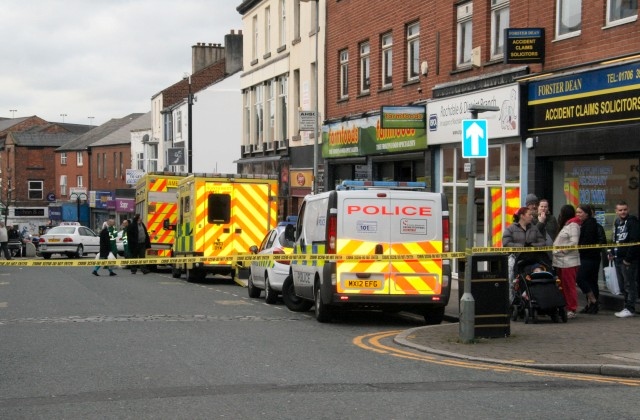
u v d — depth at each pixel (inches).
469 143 544.1
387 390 385.1
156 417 331.3
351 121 1275.8
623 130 705.0
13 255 2335.1
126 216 3235.7
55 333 586.6
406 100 1125.1
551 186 824.3
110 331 598.2
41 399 367.2
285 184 1641.2
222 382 403.9
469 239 540.7
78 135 4702.3
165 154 2847.0
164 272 1459.2
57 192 4217.5
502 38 912.3
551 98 798.5
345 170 1364.4
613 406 350.0
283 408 346.0
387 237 657.0
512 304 652.7
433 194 665.6
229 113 2591.0
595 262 685.3
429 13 1059.3
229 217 1122.0
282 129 1700.3
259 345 532.7
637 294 701.9
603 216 751.1
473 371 438.3
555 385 398.3
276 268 814.5
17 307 773.3
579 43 767.1
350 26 1312.7
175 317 697.0
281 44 1705.2
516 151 871.7
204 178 1114.1
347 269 652.1
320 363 462.3
